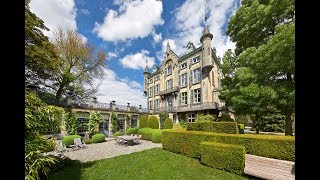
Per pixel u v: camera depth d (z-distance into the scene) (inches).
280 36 303.7
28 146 160.6
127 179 243.3
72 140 533.3
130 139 560.4
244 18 450.0
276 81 364.2
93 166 306.8
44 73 595.2
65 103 832.3
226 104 528.1
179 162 328.8
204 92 959.0
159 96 1386.6
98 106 1005.8
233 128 366.6
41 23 579.5
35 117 176.4
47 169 178.7
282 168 222.2
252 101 380.5
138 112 1206.9
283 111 363.6
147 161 338.6
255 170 250.2
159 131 626.8
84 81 982.4
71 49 883.4
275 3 354.6
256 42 457.1
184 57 1136.8
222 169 279.3
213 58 1069.1
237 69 423.2
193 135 372.2
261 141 284.4
